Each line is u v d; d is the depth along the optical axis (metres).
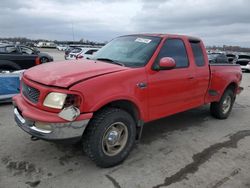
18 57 8.49
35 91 3.43
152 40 4.52
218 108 6.20
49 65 4.02
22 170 3.56
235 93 6.62
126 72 3.73
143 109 4.01
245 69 22.98
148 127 5.54
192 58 5.00
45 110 3.28
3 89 6.64
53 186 3.25
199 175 3.68
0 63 8.16
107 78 3.48
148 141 4.77
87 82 3.29
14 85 6.84
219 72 5.74
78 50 21.80
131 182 3.43
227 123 6.15
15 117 3.77
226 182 3.54
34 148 4.20
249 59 23.86
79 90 3.19
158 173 3.67
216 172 3.79
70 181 3.37
